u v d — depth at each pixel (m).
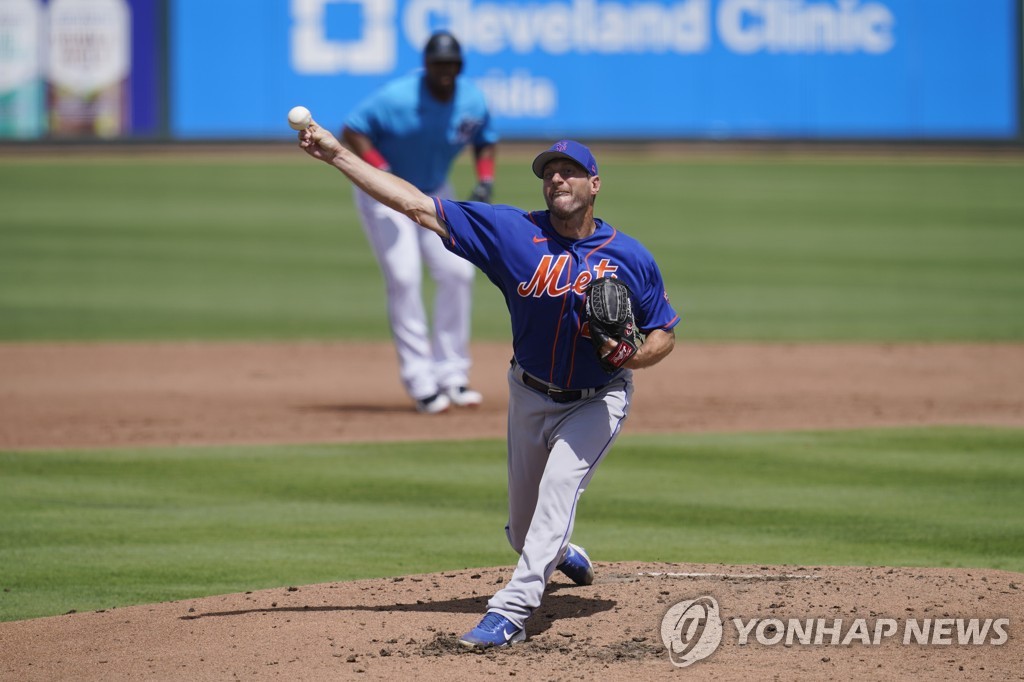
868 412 36.50
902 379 41.78
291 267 65.69
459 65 35.31
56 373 42.88
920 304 57.25
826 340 49.62
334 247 71.00
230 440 32.97
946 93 106.38
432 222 17.86
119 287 60.47
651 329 18.14
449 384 37.31
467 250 17.86
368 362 45.66
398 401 38.72
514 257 17.61
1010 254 69.69
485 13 105.00
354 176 17.88
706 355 46.62
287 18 103.50
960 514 25.92
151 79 103.75
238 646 17.56
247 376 42.75
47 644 17.98
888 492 27.70
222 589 21.25
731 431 34.00
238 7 103.44
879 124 106.62
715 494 27.66
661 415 36.16
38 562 22.81
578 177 17.39
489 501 27.25
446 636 17.78
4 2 102.50
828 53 106.06
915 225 78.12
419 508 26.67
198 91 104.12
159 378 42.19
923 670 16.48
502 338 51.31
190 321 53.28
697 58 106.12
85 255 68.00
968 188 91.31
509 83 106.00
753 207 83.69
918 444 32.38
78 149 104.06
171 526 25.23
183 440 32.94
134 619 19.02
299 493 27.86
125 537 24.45
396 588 20.44
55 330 51.22
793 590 19.81
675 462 30.61
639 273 17.80
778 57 106.12
